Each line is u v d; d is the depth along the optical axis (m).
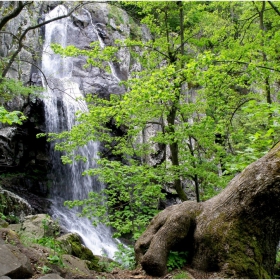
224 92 8.74
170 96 6.73
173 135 8.70
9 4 15.88
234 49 7.95
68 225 14.47
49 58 20.03
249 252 4.62
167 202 17.84
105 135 10.13
